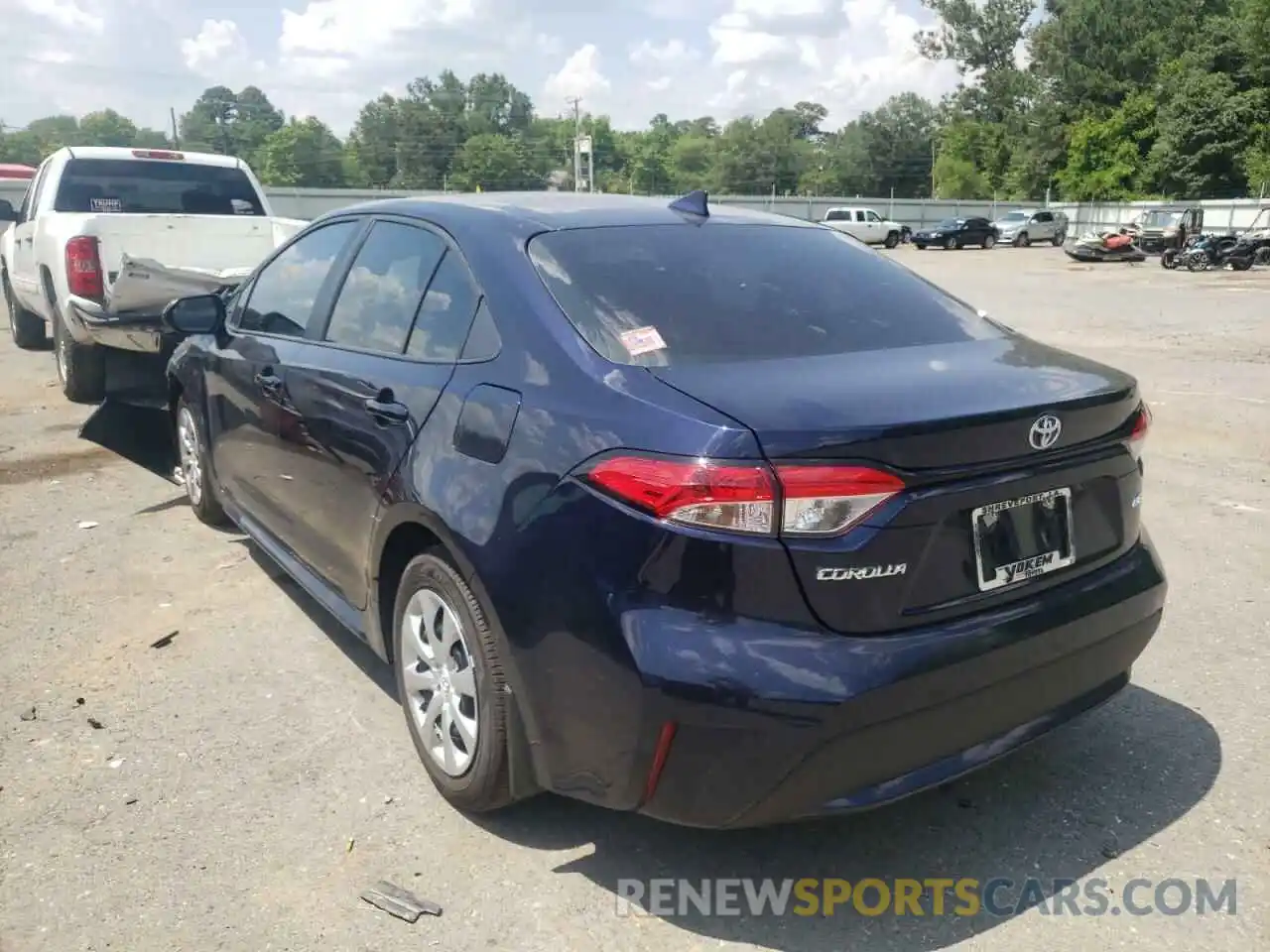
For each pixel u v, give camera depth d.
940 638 2.58
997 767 3.50
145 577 5.13
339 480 3.70
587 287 3.14
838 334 3.19
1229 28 56.66
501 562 2.80
